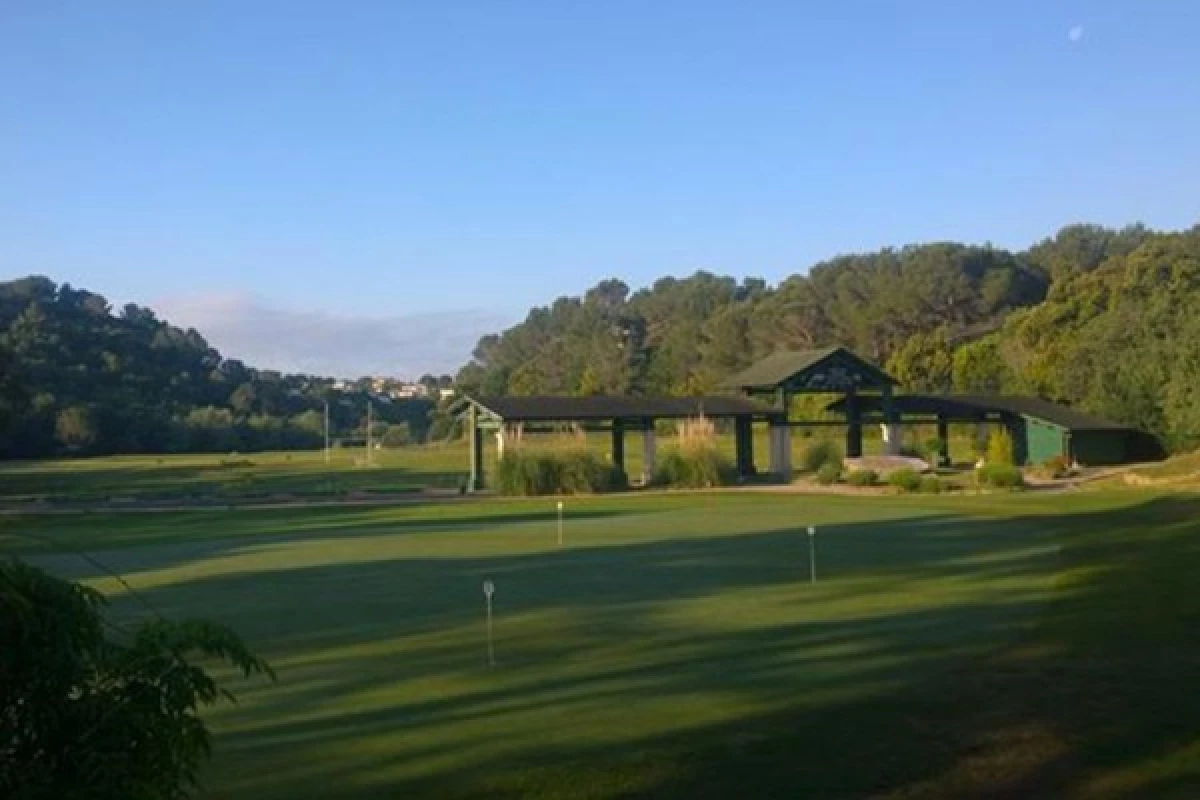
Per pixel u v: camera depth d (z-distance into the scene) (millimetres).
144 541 34469
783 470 65938
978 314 134625
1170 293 74750
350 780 9078
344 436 167375
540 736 10305
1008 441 64125
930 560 23922
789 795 8664
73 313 174375
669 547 28000
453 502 51531
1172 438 68438
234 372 186250
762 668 13148
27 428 119812
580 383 133500
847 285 139875
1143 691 11742
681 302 185625
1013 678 12422
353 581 22703
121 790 4711
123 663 5027
